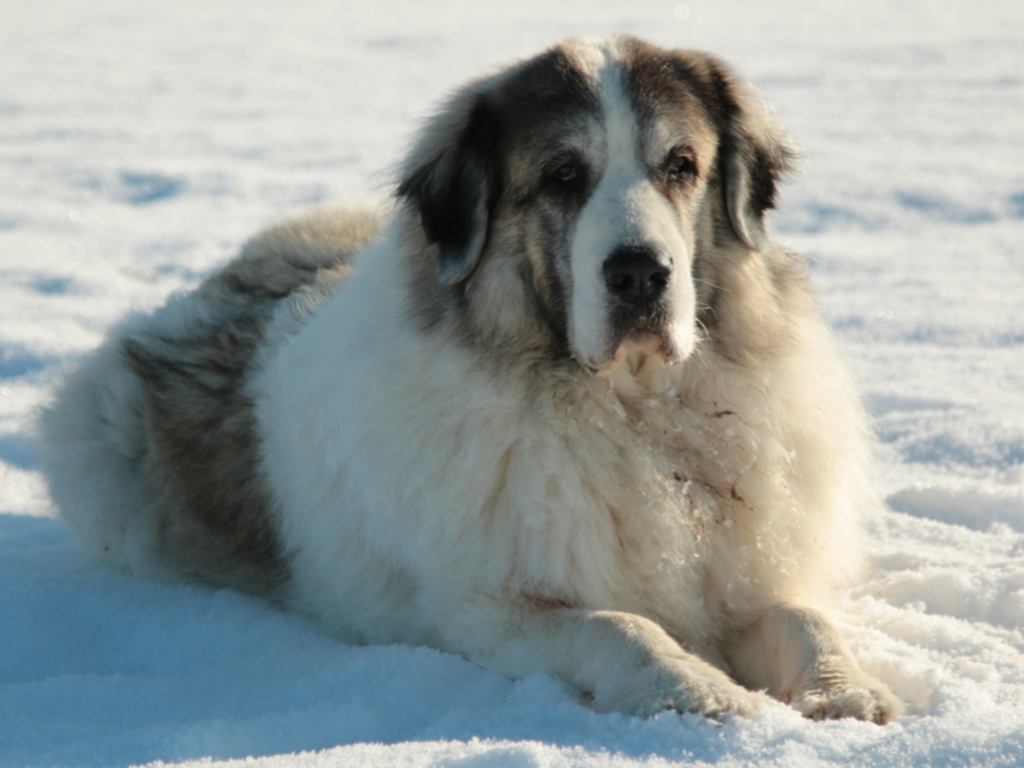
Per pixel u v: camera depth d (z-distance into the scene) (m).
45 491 6.47
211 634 4.93
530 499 4.45
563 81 4.64
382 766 3.15
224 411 5.91
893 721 3.56
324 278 6.28
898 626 4.61
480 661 4.40
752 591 4.62
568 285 4.48
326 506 5.19
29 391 9.03
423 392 4.65
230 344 6.20
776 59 32.38
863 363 9.55
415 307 4.84
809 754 3.24
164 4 67.81
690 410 4.70
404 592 4.92
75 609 5.21
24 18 53.69
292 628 5.06
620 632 3.95
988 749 3.11
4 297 11.44
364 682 4.11
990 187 16.62
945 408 8.31
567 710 3.73
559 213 4.54
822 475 4.88
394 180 5.41
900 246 14.01
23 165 18.88
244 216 15.62
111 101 27.20
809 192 16.64
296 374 5.45
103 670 4.71
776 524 4.68
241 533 5.74
